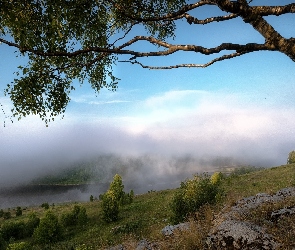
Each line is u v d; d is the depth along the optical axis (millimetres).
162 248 8750
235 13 2289
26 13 3305
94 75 4637
